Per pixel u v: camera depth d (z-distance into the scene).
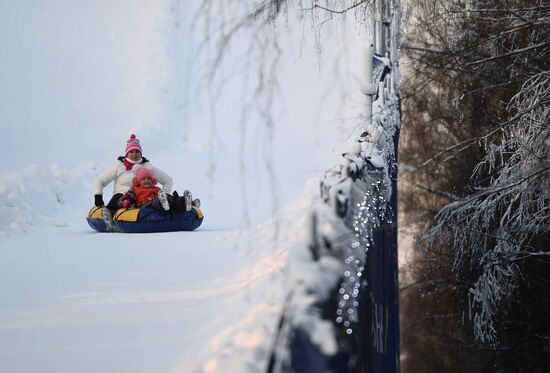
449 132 35.84
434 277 36.34
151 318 13.74
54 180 43.06
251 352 7.24
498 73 26.69
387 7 19.39
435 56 24.81
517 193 25.50
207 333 11.99
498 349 32.75
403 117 36.09
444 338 37.44
